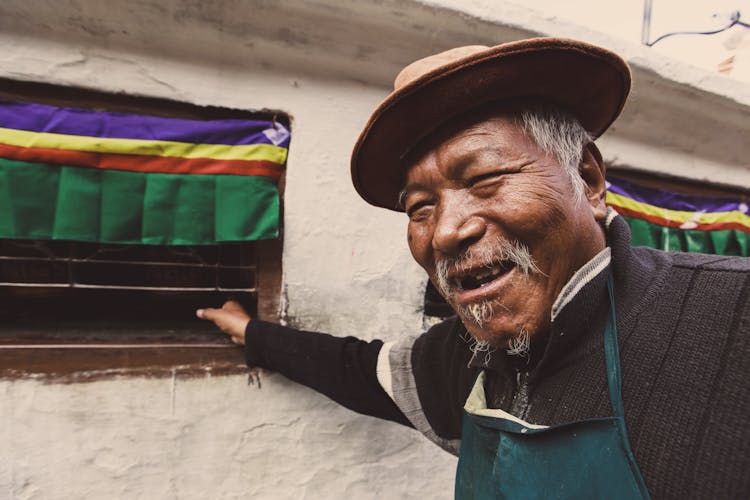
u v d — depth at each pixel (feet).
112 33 3.67
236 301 4.53
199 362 4.00
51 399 3.61
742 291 1.83
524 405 2.34
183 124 3.80
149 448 3.85
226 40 3.94
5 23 3.46
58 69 3.60
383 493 4.58
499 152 2.12
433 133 2.29
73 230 3.48
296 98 4.32
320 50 4.23
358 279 4.56
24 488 3.56
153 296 4.50
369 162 2.71
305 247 4.35
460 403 3.00
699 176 6.46
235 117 4.19
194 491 3.99
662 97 5.52
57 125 3.47
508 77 2.09
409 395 3.34
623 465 1.81
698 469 1.66
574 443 1.96
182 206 3.78
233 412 4.08
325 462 4.37
